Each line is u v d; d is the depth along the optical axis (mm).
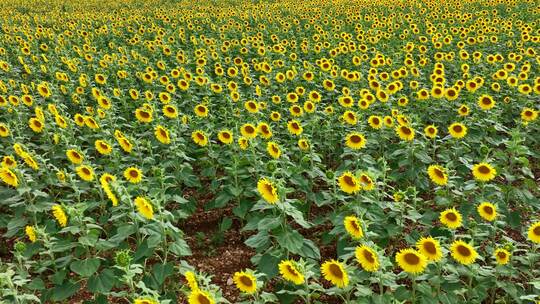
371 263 4680
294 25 25250
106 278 5363
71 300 6250
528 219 7793
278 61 15531
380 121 9180
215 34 23359
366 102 10625
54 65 16875
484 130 9625
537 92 11273
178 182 8148
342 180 6223
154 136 9562
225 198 7367
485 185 6914
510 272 5453
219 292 4402
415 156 8391
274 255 5727
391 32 21406
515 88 12562
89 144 10250
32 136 10430
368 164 8711
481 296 5332
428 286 5129
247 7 32781
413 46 16766
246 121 10703
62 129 9516
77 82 14555
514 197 7641
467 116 10820
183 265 5645
